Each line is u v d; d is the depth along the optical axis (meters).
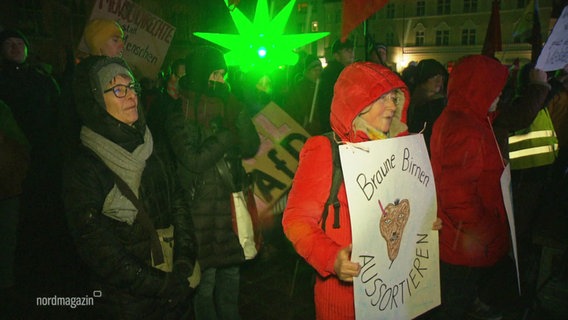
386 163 1.67
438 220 1.90
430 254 1.89
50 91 4.27
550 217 3.28
